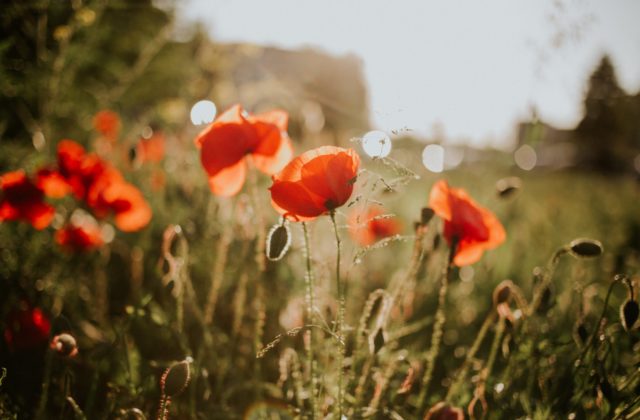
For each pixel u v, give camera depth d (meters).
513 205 1.27
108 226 0.88
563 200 1.96
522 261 1.07
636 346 0.64
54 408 0.58
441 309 0.56
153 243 0.91
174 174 1.05
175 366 0.45
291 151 0.58
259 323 0.58
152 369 0.59
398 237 0.50
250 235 0.64
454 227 0.55
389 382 0.58
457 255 0.55
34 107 1.12
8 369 0.59
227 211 0.81
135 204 0.80
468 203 0.56
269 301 0.73
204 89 1.36
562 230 1.38
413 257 0.56
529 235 1.22
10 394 0.57
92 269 0.87
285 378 0.55
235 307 0.72
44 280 0.76
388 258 1.03
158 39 1.26
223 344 0.66
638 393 0.51
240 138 0.56
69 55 1.06
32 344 0.57
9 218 0.73
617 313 0.70
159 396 0.57
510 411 0.56
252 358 0.66
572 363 0.55
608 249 1.23
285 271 0.75
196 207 0.87
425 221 0.56
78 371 0.62
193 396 0.54
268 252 0.50
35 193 0.73
